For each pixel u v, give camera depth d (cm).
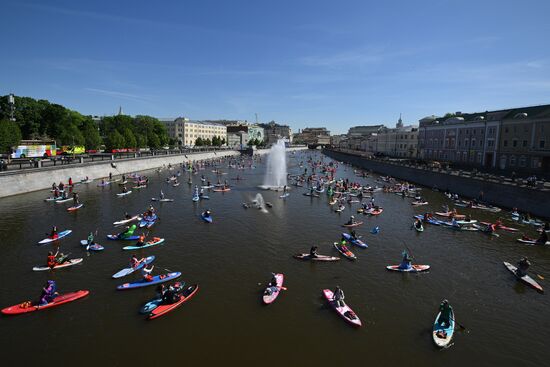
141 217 5375
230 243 4300
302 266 3634
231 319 2645
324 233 4784
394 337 2472
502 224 5375
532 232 4956
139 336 2427
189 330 2502
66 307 2766
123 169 10794
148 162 12575
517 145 9981
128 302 2858
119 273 3334
